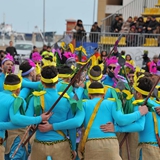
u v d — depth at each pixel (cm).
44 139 602
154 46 2277
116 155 611
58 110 602
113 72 921
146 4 3039
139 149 620
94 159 607
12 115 582
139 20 2403
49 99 607
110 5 3525
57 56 1120
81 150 632
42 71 616
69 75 814
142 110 609
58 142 603
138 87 641
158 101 677
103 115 618
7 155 743
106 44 2403
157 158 605
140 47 2142
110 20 3055
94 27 2462
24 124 580
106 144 607
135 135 764
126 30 2347
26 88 751
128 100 661
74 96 630
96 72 780
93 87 641
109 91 745
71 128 602
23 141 699
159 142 609
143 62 1988
